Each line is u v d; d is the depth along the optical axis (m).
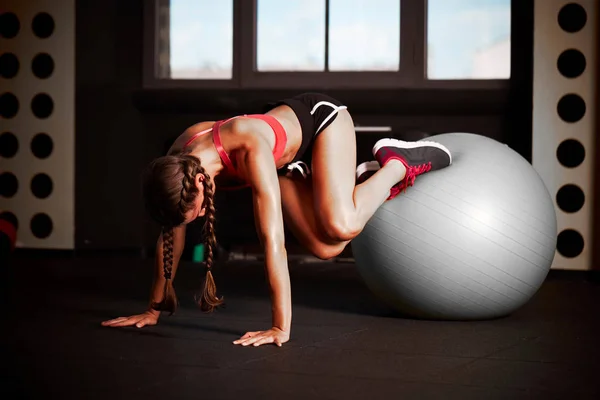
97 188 5.19
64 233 5.10
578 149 4.60
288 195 2.54
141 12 5.25
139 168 5.29
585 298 3.44
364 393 1.68
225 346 2.20
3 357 2.04
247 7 5.15
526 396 1.67
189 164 2.06
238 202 5.16
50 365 1.95
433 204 2.55
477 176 2.60
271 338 2.23
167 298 2.35
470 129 5.02
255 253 5.10
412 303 2.68
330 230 2.36
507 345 2.27
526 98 4.83
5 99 5.19
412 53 5.02
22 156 5.10
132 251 5.27
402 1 5.01
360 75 5.07
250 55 5.16
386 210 2.62
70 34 5.04
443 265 2.55
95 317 2.74
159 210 2.06
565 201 4.66
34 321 2.64
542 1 4.41
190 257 4.98
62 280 3.90
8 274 4.14
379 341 2.31
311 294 3.50
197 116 5.24
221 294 3.43
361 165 2.74
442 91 4.89
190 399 1.62
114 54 5.23
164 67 5.29
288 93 5.05
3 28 5.16
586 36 4.38
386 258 2.62
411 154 2.60
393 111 5.00
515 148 4.97
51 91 5.08
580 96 4.39
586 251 4.36
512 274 2.58
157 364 1.96
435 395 1.66
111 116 5.22
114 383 1.76
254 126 2.21
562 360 2.06
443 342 2.31
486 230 2.53
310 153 2.48
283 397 1.64
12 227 4.46
